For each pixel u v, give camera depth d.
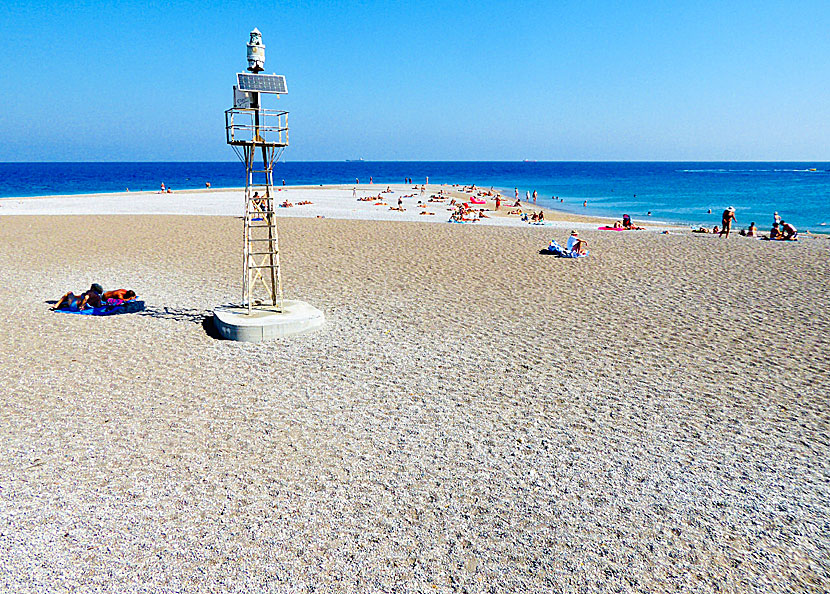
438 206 51.97
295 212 42.66
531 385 11.16
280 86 13.36
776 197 72.69
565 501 7.55
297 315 14.34
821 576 6.28
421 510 7.31
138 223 33.59
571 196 77.00
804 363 12.21
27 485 7.72
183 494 7.57
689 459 8.57
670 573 6.31
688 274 20.28
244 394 10.64
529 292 18.11
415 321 15.15
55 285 18.80
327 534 6.84
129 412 9.88
